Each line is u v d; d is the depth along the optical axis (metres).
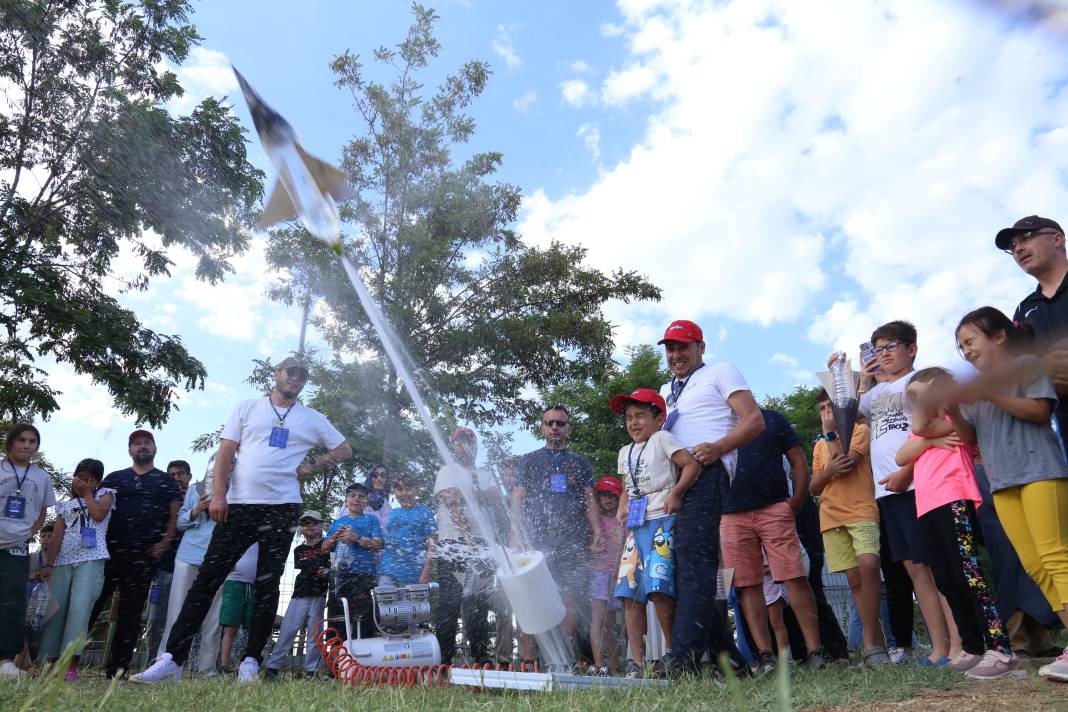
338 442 5.29
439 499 5.82
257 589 4.78
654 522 4.27
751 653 5.11
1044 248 3.77
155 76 14.14
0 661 4.64
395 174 15.97
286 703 2.89
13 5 12.19
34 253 13.50
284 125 4.07
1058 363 1.92
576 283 17.55
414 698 3.04
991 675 3.23
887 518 4.24
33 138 12.91
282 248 14.95
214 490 4.82
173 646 4.51
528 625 4.38
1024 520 3.19
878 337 4.50
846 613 7.51
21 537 4.88
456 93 16.53
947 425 3.68
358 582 5.96
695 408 4.30
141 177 13.58
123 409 13.69
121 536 5.48
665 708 2.71
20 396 13.11
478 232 16.44
